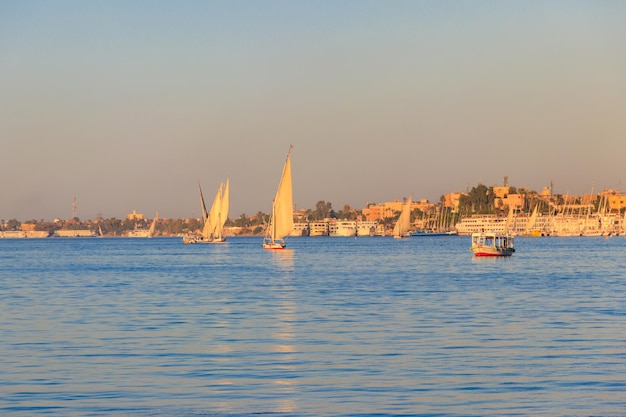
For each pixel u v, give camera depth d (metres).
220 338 73.56
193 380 55.09
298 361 61.69
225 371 58.00
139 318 89.50
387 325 82.06
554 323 82.94
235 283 147.12
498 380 54.50
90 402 49.28
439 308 98.56
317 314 92.62
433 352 65.25
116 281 157.12
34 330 79.50
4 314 94.56
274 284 143.50
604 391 51.16
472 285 138.38
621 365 59.22
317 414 46.56
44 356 64.31
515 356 63.12
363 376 56.09
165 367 59.50
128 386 53.31
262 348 67.75
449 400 49.34
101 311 97.19
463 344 69.25
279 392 51.59
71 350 67.19
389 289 129.88
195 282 151.25
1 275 182.75
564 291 124.38
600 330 77.31
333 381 54.59
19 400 49.75
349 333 76.31
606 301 107.00
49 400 49.75
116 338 73.69
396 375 56.31
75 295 121.94
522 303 104.69
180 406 48.31
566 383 53.47
